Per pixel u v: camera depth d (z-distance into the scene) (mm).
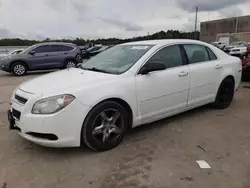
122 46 4469
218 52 5020
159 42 4141
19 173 2875
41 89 3154
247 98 6207
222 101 5168
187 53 4352
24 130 3078
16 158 3209
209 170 2898
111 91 3279
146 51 3883
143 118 3734
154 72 3770
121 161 3117
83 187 2621
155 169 2928
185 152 3336
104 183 2684
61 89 3092
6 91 7605
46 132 2963
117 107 3381
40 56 12352
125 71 3580
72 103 3000
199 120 4555
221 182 2674
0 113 5105
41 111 2967
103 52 4641
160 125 4309
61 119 2961
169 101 4012
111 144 3406
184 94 4219
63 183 2691
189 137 3818
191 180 2709
